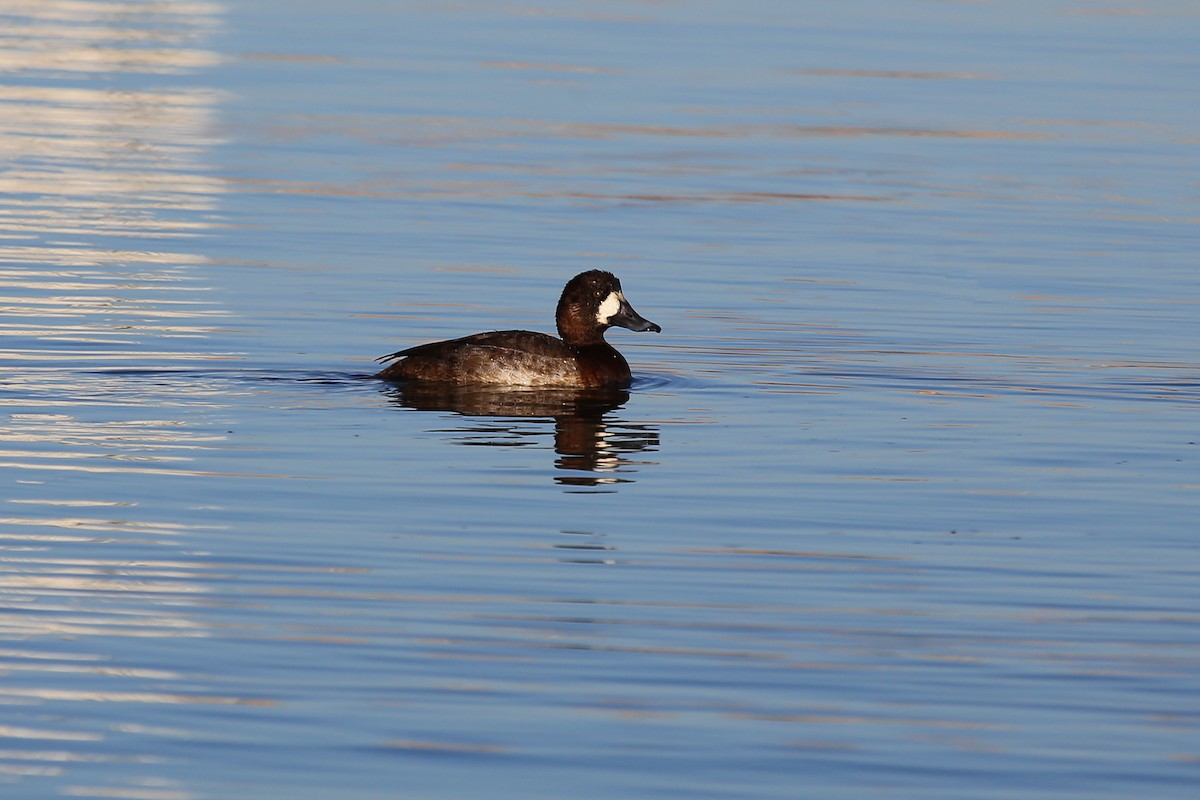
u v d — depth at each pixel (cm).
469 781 806
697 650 966
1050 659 962
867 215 2517
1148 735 869
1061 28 4416
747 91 3497
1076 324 1900
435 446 1392
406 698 893
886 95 3491
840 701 902
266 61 3819
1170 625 1018
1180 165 2902
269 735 848
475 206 2531
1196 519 1235
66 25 4288
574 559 1120
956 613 1034
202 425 1431
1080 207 2588
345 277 2073
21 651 942
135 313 1845
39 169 2731
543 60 3825
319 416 1475
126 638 966
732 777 814
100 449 1348
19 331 1739
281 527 1171
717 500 1262
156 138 3028
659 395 1595
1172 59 3966
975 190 2700
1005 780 817
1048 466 1374
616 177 2753
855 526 1206
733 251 2273
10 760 817
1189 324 1906
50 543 1123
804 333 1847
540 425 1471
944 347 1795
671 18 4491
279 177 2720
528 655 954
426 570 1092
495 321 1897
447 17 4491
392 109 3300
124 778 802
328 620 999
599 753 837
